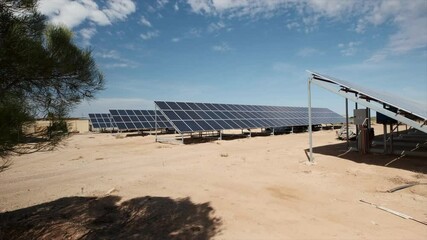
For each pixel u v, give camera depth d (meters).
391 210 6.70
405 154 14.03
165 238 5.47
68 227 6.11
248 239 5.32
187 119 24.03
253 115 31.66
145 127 36.44
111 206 7.48
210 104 30.12
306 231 5.64
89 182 10.28
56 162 15.62
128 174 11.45
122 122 36.19
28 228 6.08
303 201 7.61
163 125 38.34
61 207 7.51
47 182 10.62
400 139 21.62
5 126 3.67
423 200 7.47
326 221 6.17
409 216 6.30
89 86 5.48
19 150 4.22
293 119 35.94
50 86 4.90
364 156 14.30
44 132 4.67
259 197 7.98
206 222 6.23
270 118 32.72
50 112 4.91
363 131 15.34
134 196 8.27
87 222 6.43
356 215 6.50
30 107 4.46
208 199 7.83
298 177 10.31
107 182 10.16
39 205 7.74
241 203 7.46
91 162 15.16
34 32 4.42
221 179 10.13
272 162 13.48
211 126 24.42
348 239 5.25
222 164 13.14
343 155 14.84
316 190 8.62
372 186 8.97
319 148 18.12
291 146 19.81
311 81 13.02
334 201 7.56
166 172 11.56
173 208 7.17
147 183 9.78
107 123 47.47
